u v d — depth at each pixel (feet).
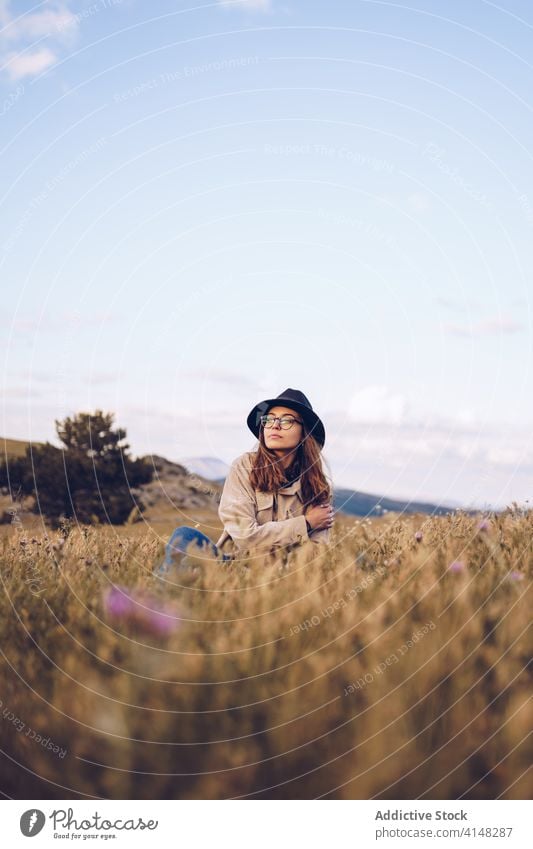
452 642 8.20
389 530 15.17
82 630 9.57
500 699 7.47
